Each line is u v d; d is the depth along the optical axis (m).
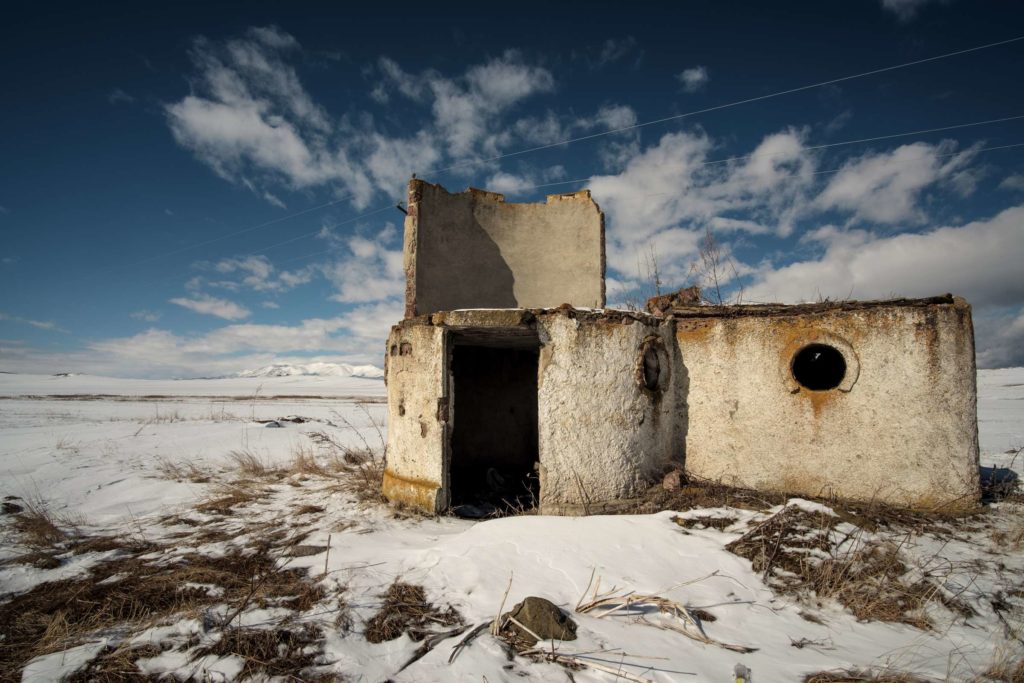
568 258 8.66
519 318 5.61
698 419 6.29
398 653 3.14
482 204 8.47
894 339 5.53
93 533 5.69
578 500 5.49
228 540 5.29
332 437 14.46
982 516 5.12
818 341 5.77
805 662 2.93
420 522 5.62
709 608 3.55
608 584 3.85
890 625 3.39
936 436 5.37
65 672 2.99
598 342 5.66
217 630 3.43
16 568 4.63
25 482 8.06
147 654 3.15
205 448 11.88
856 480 5.58
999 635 3.25
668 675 2.77
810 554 4.13
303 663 3.03
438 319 5.96
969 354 5.34
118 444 12.09
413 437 6.25
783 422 5.88
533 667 2.92
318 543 5.02
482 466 8.95
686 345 6.44
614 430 5.66
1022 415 16.70
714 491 5.66
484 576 4.00
